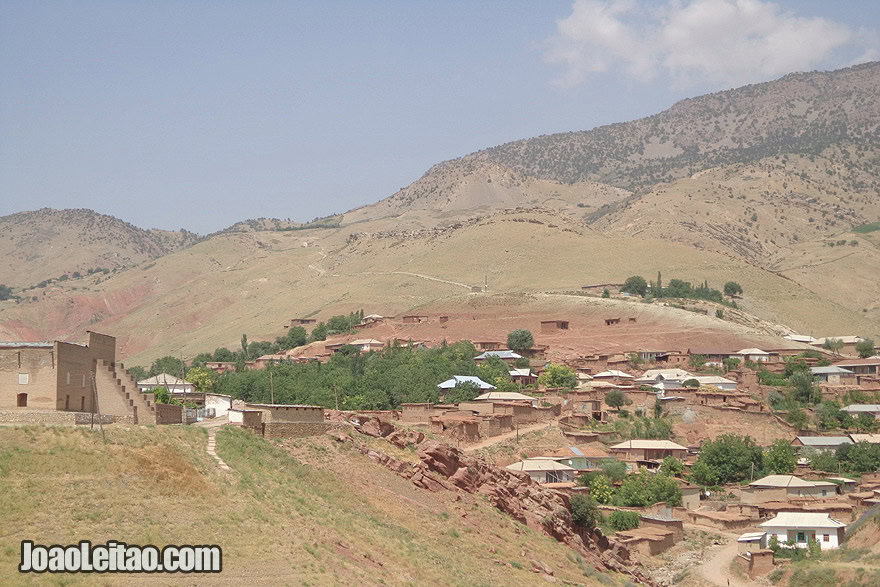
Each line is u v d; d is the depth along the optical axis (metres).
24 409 84.88
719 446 179.12
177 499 74.81
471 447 163.88
